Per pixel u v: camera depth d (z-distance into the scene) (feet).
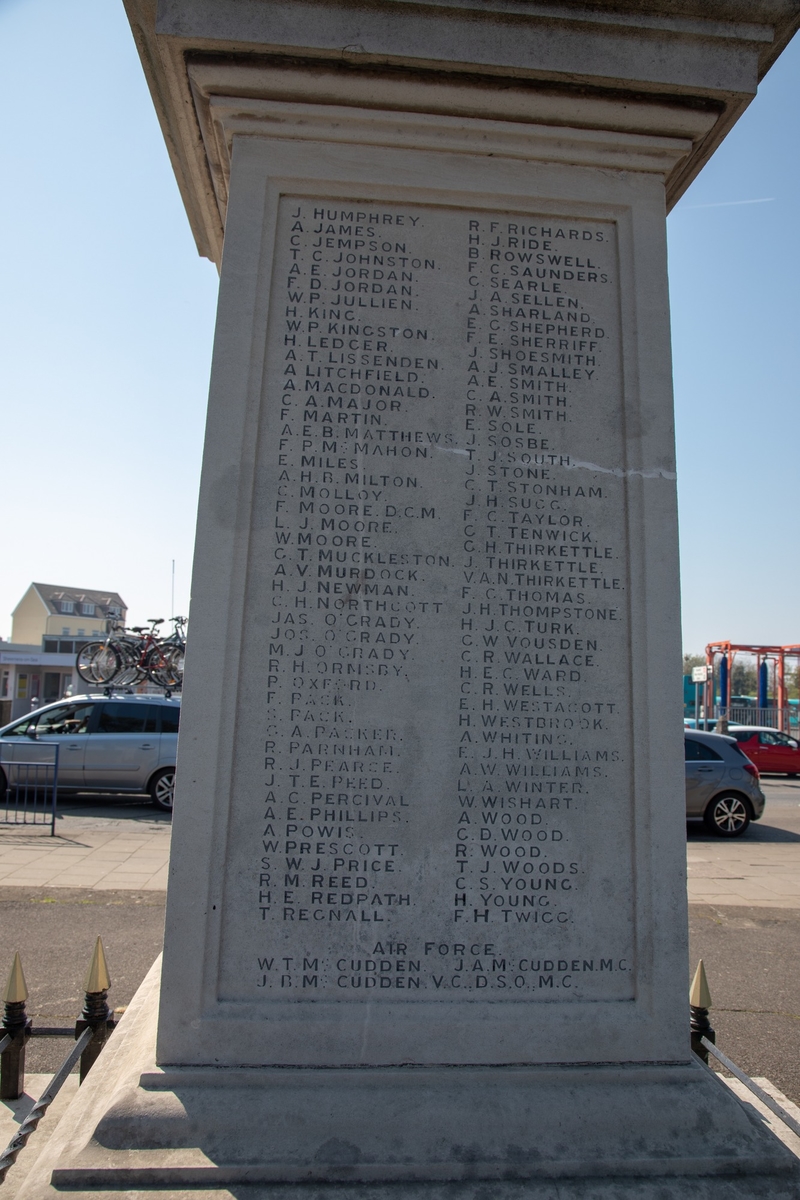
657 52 9.33
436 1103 7.63
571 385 9.46
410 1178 7.14
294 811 8.45
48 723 42.86
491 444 9.23
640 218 9.78
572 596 9.08
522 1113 7.62
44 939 20.27
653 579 9.12
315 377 9.12
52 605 182.70
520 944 8.47
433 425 9.19
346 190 9.46
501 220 9.69
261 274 9.19
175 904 8.13
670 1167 7.36
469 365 9.35
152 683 59.72
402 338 9.31
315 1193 6.93
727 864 32.76
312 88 9.18
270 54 9.01
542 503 9.20
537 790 8.73
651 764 8.81
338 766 8.55
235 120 9.38
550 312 9.58
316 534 8.85
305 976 8.20
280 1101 7.54
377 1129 7.40
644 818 8.76
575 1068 8.11
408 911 8.40
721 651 109.81
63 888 25.08
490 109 9.40
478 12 9.02
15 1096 10.58
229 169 10.11
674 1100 7.88
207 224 12.65
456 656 8.84
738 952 21.16
